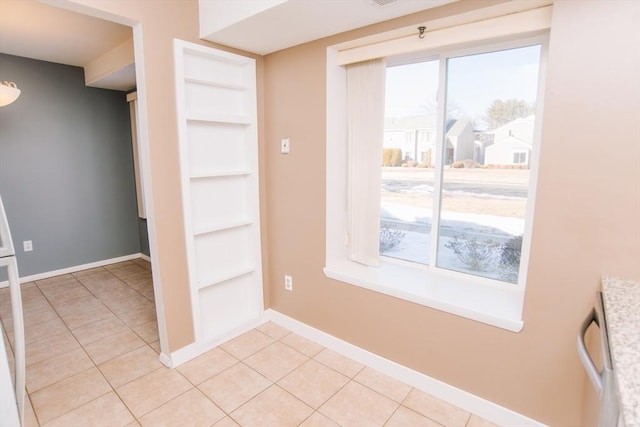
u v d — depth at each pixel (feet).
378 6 5.54
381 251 8.30
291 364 7.55
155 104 6.64
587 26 4.33
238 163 8.50
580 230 4.67
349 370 7.33
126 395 6.57
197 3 7.01
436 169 7.01
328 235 7.82
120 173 14.07
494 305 5.88
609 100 4.30
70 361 7.62
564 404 5.15
